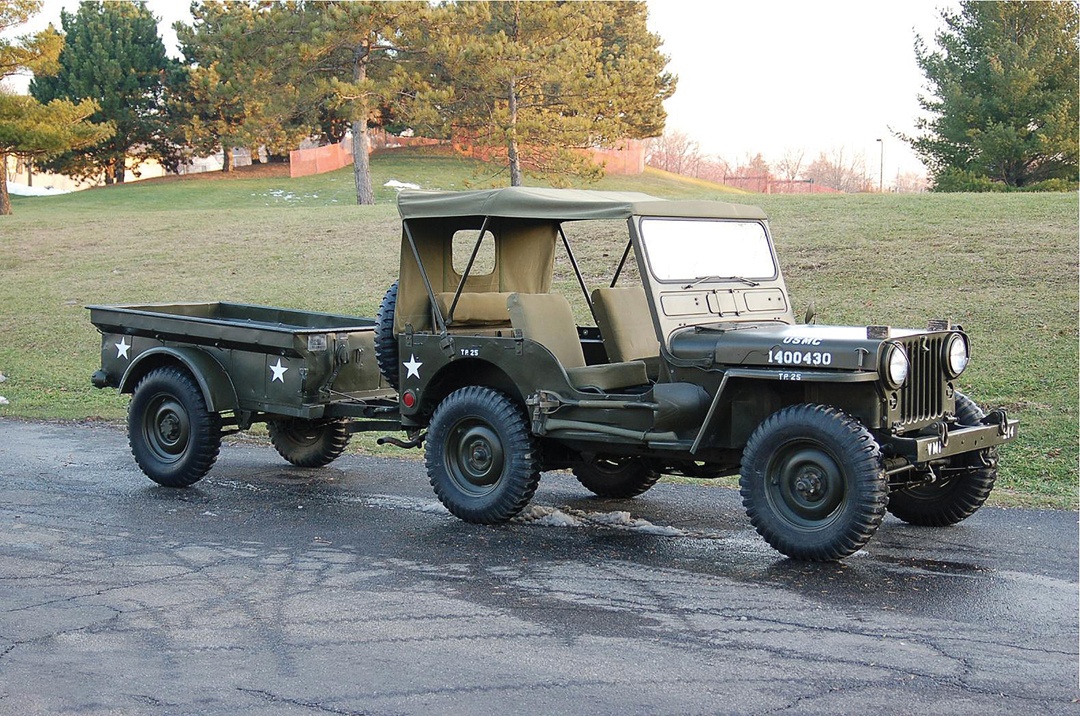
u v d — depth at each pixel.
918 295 15.11
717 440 6.93
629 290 8.12
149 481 9.40
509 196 7.51
